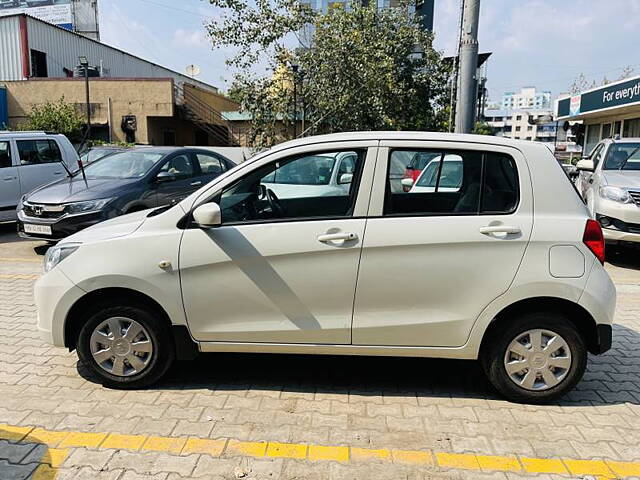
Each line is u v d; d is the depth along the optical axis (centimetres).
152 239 368
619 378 421
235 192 373
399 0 2106
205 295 367
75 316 384
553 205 360
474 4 977
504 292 354
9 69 2783
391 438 329
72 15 3738
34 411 355
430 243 353
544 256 352
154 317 377
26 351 457
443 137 369
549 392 368
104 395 379
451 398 383
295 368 430
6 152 1016
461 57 1002
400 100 2011
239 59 1745
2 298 609
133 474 291
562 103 2694
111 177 847
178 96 2703
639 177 846
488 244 352
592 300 353
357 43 1692
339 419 351
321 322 364
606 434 338
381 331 363
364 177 361
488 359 372
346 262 357
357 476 292
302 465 301
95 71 2634
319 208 367
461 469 300
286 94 1752
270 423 344
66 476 288
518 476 295
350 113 1700
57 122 2339
